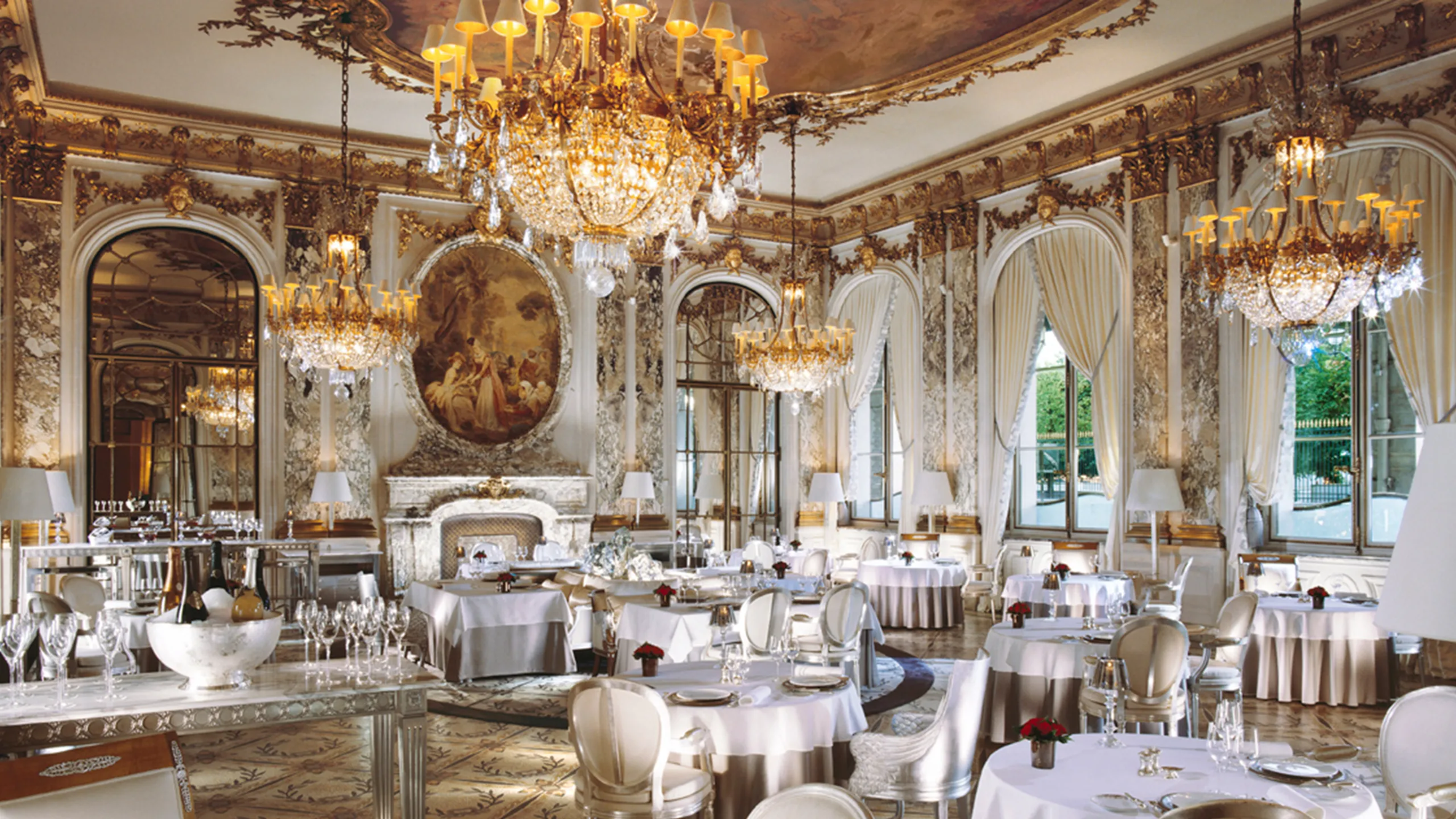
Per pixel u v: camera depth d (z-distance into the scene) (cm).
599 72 658
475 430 1341
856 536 1542
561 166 664
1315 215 725
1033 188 1262
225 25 926
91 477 1162
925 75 1027
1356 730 718
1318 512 997
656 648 550
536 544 1353
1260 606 830
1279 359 994
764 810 272
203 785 584
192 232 1217
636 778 421
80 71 1046
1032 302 1274
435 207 1331
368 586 973
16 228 1114
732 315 1562
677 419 1507
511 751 669
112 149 1155
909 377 1458
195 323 1216
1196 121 1062
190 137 1188
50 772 278
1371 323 954
